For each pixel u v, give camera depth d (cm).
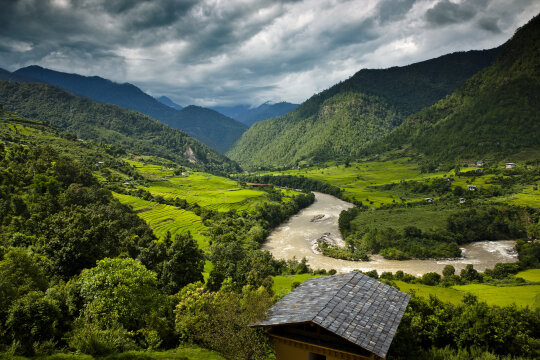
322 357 2227
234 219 14875
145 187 18562
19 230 7600
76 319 3403
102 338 2909
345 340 2106
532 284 8069
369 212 16500
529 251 10481
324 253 12156
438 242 12444
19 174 10850
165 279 5581
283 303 2700
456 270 10338
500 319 3641
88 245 5638
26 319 2777
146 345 3322
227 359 2900
